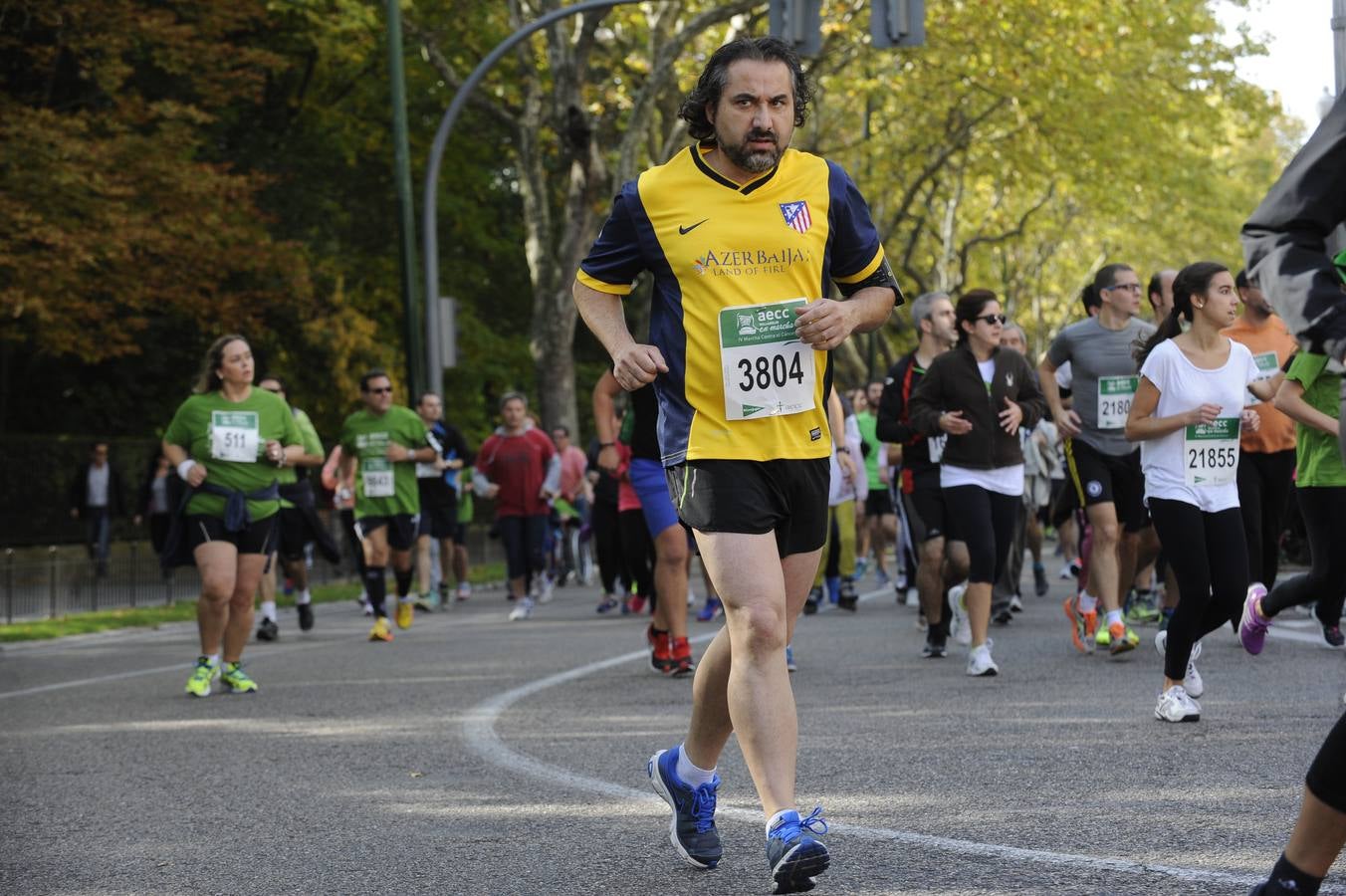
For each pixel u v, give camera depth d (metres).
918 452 13.41
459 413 46.53
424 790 8.02
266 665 14.89
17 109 28.91
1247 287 12.70
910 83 39.78
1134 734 8.97
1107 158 40.59
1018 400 12.30
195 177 31.25
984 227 53.78
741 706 5.57
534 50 35.56
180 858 6.69
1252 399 12.78
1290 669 11.58
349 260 41.88
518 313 50.78
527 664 14.11
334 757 9.18
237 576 12.64
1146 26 37.94
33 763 9.23
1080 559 14.17
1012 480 12.16
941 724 9.61
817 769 8.23
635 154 33.12
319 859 6.61
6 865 6.61
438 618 21.06
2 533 33.19
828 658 13.68
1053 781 7.68
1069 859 6.09
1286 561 21.50
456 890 6.02
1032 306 63.28
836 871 6.04
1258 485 12.47
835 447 18.77
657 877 6.07
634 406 12.72
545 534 20.41
